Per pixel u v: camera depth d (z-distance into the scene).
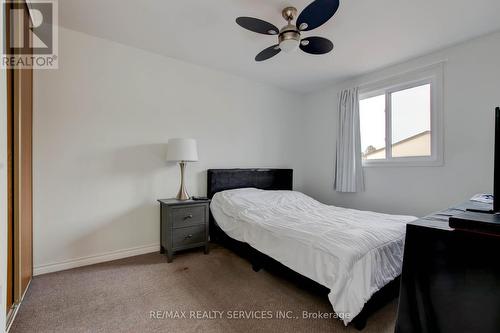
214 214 2.98
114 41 2.57
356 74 3.38
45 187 2.21
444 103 2.63
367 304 1.49
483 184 2.38
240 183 3.42
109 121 2.55
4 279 1.17
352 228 1.85
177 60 2.99
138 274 2.22
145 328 1.49
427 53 2.74
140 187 2.73
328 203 3.86
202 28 2.31
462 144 2.51
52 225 2.24
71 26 2.29
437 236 0.86
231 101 3.45
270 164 3.90
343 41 2.49
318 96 4.05
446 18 2.08
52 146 2.25
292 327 1.51
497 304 0.75
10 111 1.52
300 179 4.30
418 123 2.94
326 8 1.60
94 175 2.46
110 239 2.55
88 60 2.43
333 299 1.46
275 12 2.05
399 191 3.02
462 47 2.50
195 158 2.72
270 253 2.03
